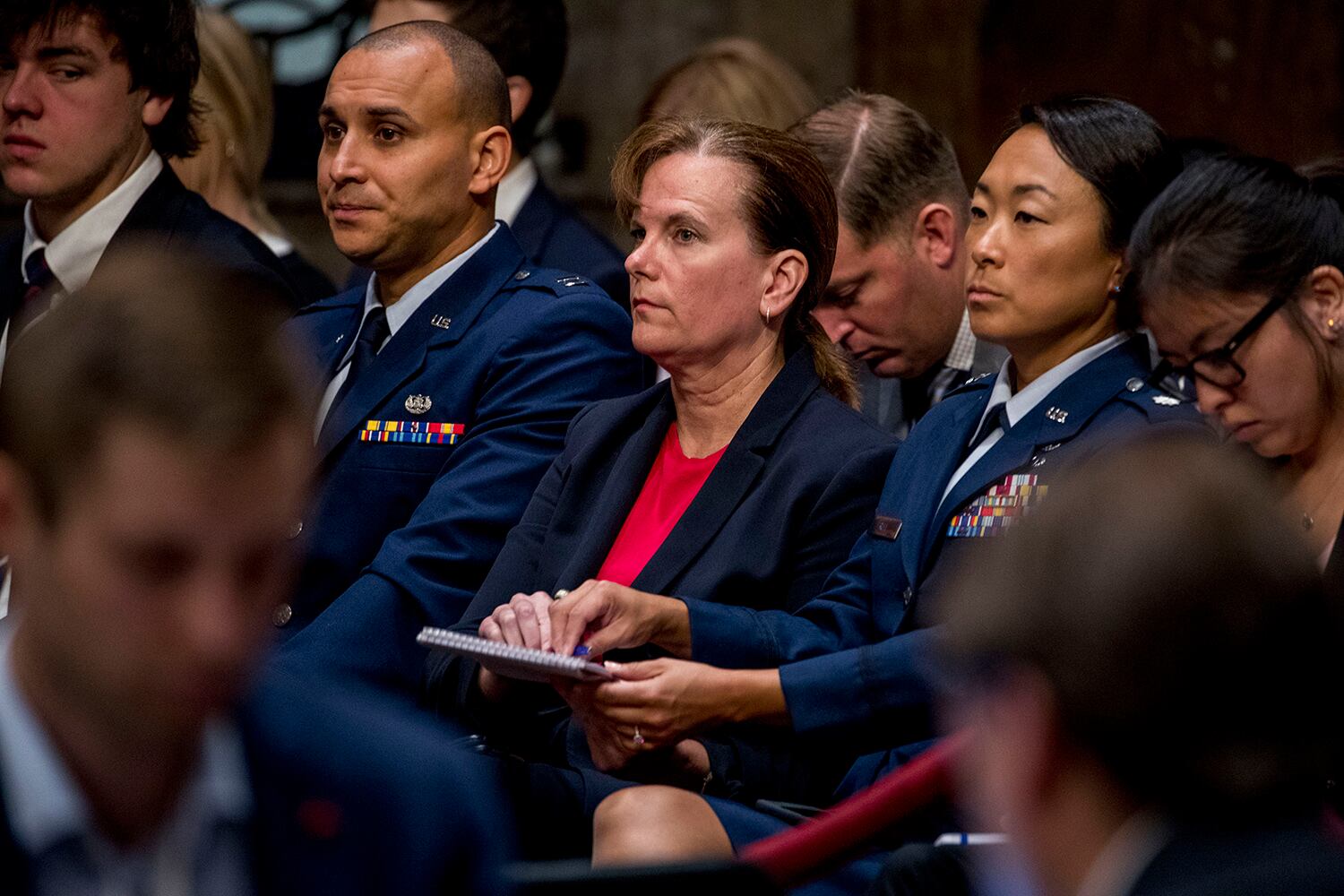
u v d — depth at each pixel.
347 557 8.58
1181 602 3.02
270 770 3.32
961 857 5.36
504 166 9.09
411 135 8.79
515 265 9.12
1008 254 7.24
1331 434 6.55
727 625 6.98
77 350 2.92
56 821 3.11
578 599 6.82
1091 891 3.16
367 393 8.77
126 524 2.91
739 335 7.70
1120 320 7.29
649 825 6.27
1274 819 3.12
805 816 6.72
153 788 3.19
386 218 8.78
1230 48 16.31
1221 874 3.06
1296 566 3.08
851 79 16.41
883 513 7.36
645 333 7.66
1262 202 6.45
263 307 3.06
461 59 8.91
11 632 3.31
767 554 7.36
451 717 7.66
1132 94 16.38
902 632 7.11
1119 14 16.33
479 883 3.42
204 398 2.89
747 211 7.64
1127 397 7.08
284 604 8.48
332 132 8.95
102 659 3.00
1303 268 6.41
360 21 16.41
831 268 7.93
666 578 7.38
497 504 8.30
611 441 8.03
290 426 3.01
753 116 11.25
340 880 3.31
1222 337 6.46
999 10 16.42
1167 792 3.09
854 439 7.56
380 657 7.97
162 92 9.73
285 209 16.31
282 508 3.03
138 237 9.59
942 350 9.35
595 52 16.55
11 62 9.48
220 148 11.87
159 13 9.59
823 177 7.84
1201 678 3.01
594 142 16.58
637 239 8.02
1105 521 3.11
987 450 7.23
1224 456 3.20
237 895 3.27
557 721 7.57
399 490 8.62
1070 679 3.07
